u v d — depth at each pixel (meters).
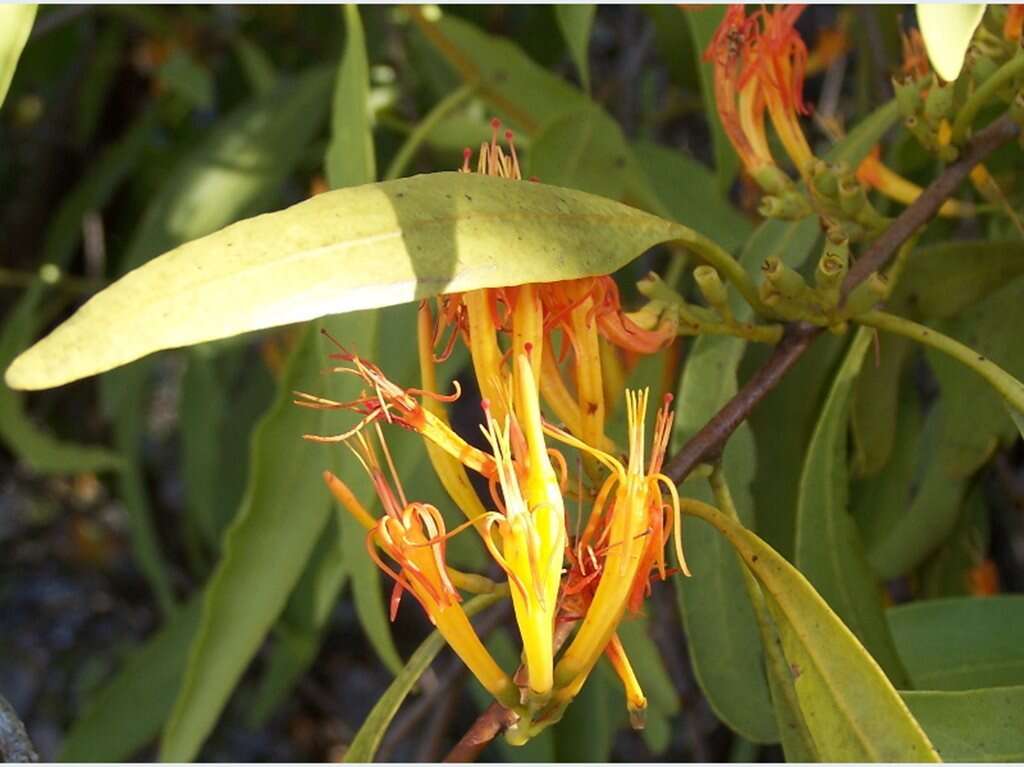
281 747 0.90
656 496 0.21
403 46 0.60
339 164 0.34
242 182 0.55
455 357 0.39
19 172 0.81
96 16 0.75
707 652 0.31
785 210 0.29
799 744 0.25
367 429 0.23
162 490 0.89
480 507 0.22
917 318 0.35
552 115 0.46
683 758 0.75
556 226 0.21
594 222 0.21
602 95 0.63
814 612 0.21
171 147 0.75
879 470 0.39
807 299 0.25
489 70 0.46
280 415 0.36
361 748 0.23
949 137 0.28
